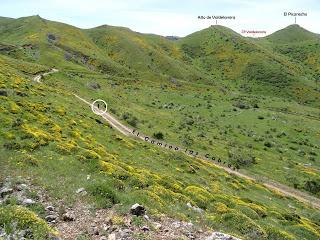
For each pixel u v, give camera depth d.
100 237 15.54
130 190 23.42
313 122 151.62
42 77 126.50
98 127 60.31
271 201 53.09
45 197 19.08
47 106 56.19
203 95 197.88
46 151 29.89
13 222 13.35
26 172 22.94
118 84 186.62
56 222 16.41
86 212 17.98
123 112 108.50
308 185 77.25
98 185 20.83
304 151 109.19
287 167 89.88
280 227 30.97
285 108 191.25
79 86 136.88
